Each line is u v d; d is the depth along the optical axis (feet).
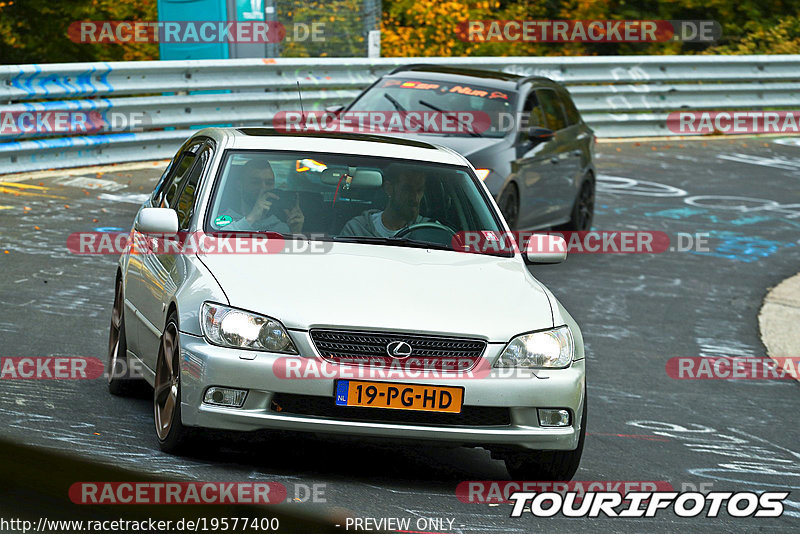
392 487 72.28
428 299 74.33
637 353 126.41
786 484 86.63
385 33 345.72
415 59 247.29
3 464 67.36
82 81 191.21
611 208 208.85
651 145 282.36
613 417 102.27
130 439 76.43
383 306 72.49
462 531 64.80
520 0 373.81
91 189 177.17
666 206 215.31
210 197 82.58
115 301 95.30
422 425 70.79
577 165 177.27
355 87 239.09
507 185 149.59
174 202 89.81
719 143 295.07
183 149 97.45
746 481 86.28
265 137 89.45
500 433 71.87
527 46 376.07
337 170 86.63
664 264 172.86
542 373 73.05
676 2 393.91
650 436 97.09
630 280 161.17
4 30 344.28
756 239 195.42
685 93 296.51
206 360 69.97
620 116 287.07
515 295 77.77
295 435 71.00
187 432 71.61
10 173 181.27
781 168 267.18
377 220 83.97
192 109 209.36
